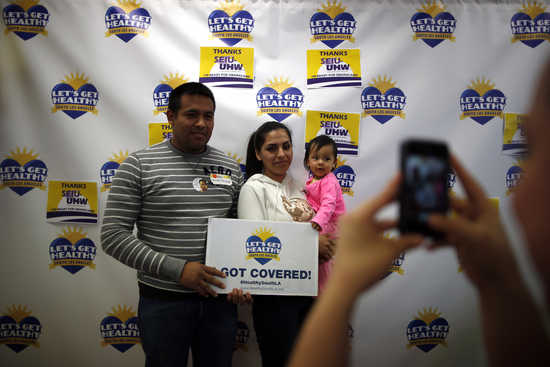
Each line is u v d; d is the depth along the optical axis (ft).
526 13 6.88
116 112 6.49
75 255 6.46
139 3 6.51
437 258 6.80
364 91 6.77
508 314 1.09
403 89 6.81
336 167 6.74
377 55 6.79
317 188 6.12
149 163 5.09
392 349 6.72
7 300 6.37
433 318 6.78
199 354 5.14
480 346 6.78
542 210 0.74
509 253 1.11
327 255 5.43
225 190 5.40
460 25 6.85
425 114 6.82
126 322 6.50
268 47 6.68
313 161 6.17
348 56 6.75
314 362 1.00
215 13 6.62
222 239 5.12
